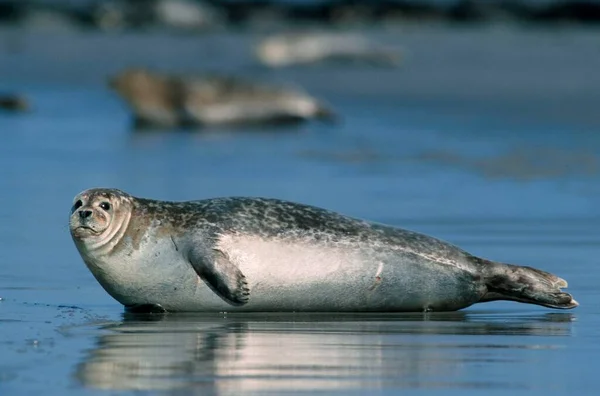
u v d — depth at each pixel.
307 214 39.69
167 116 110.88
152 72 111.56
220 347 32.31
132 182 71.19
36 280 43.41
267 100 111.94
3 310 38.12
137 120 111.69
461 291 39.44
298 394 26.97
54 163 81.31
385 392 27.23
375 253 39.16
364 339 33.59
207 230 38.66
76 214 38.38
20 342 32.84
